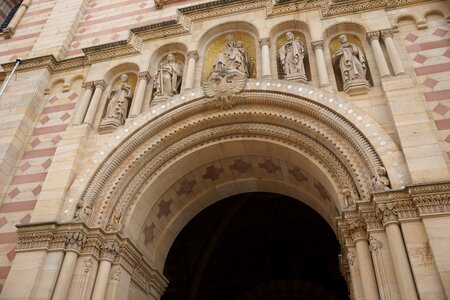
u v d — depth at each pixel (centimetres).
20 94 1381
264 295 1948
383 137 956
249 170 1259
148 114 1198
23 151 1271
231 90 1155
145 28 1445
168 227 1272
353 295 862
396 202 831
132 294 1073
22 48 1691
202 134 1184
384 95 1048
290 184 1230
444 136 942
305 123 1076
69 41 1586
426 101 1015
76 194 1076
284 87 1132
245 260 2025
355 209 893
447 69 1066
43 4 1886
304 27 1297
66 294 931
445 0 1214
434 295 712
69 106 1353
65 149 1184
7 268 1016
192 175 1251
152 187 1166
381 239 831
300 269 1973
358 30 1238
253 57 1316
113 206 1095
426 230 777
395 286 771
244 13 1386
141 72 1336
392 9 1247
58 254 975
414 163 877
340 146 1004
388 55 1134
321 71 1147
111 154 1145
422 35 1163
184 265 1961
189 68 1292
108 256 1007
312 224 1958
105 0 1739
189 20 1433
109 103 1299
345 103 1054
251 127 1152
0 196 1165
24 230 1012
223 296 1977
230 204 1867
